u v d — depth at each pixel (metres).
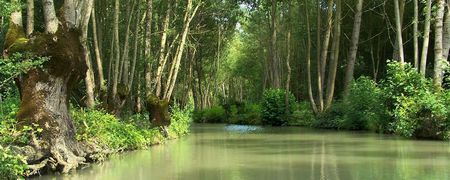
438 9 20.61
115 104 18.88
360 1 30.17
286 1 38.66
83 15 13.36
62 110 11.32
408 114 19.80
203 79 59.47
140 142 17.23
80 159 11.62
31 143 10.27
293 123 34.53
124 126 16.81
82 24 13.13
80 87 21.83
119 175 10.65
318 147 16.73
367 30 39.25
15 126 10.35
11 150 9.21
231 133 26.44
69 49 11.09
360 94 26.73
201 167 11.90
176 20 29.16
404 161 12.49
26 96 10.90
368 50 39.84
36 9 23.27
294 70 50.78
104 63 25.16
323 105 33.31
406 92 21.39
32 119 10.69
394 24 37.56
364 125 26.39
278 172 10.91
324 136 22.27
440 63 20.44
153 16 27.98
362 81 27.67
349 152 14.88
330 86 31.64
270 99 36.41
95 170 11.45
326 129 28.64
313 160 13.05
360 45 40.84
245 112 44.50
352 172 10.73
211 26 43.12
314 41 44.25
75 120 13.46
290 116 35.19
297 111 35.44
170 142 20.25
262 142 19.39
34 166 10.10
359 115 26.50
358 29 30.30
